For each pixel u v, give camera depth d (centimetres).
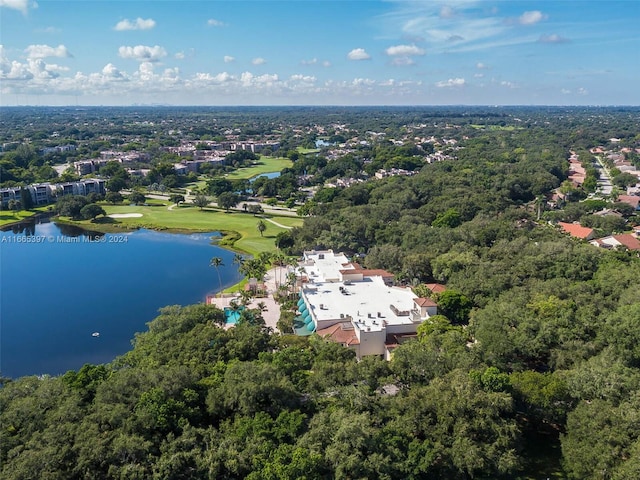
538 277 16838
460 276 16975
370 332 13300
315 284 17000
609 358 10831
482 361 11550
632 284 14988
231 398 9669
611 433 8519
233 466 8219
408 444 8738
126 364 11988
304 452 8219
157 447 8738
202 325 12962
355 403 9544
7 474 7644
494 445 8712
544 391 9888
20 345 15400
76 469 7944
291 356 11569
